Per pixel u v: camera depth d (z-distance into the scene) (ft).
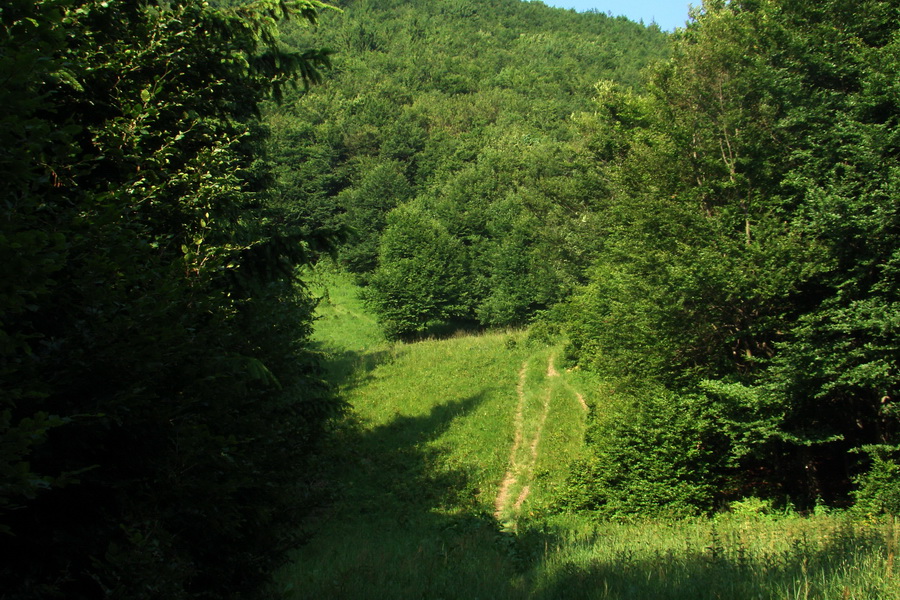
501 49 508.94
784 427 55.26
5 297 11.93
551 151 189.57
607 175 124.47
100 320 15.21
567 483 59.26
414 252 177.99
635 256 71.87
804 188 54.54
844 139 50.70
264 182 38.52
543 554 34.19
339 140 310.65
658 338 61.57
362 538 48.67
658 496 52.21
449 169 291.38
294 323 34.24
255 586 24.07
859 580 19.36
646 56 479.41
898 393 46.39
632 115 101.40
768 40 59.47
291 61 30.50
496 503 63.21
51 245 15.06
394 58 456.86
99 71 22.53
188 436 17.47
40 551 15.62
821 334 49.19
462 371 114.21
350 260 234.17
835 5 55.31
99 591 16.21
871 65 51.26
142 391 16.20
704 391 56.13
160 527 16.72
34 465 15.57
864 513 43.32
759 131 59.31
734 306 57.82
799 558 24.32
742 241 58.23
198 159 23.43
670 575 24.17
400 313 168.96
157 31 24.45
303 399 32.55
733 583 21.07
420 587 28.53
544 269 161.48
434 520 55.98
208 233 24.06
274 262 26.32
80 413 15.15
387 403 95.45
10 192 13.43
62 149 16.56
